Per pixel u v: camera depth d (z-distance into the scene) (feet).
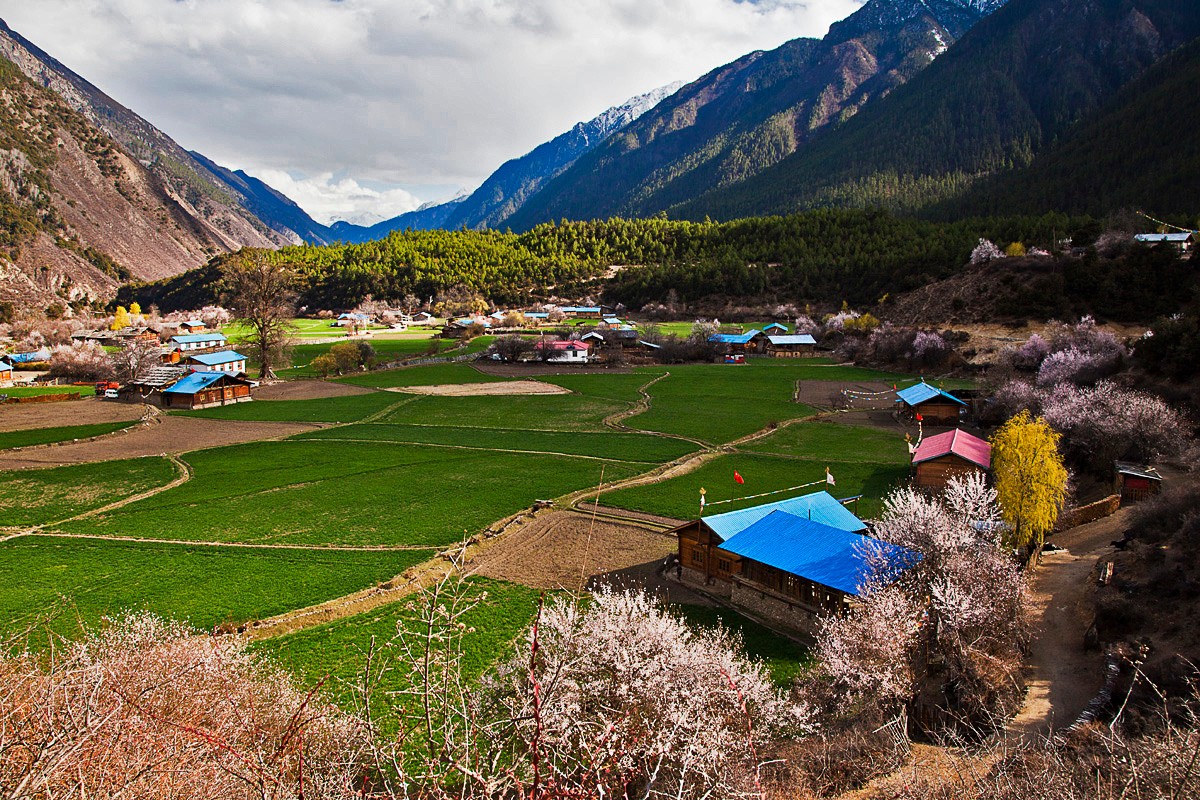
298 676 119.75
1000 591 120.06
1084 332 398.83
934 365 467.11
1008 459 166.30
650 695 81.51
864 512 208.74
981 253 615.16
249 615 144.87
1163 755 52.26
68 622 139.95
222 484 239.91
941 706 103.50
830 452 282.97
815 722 98.94
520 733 50.21
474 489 233.76
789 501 179.52
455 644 131.13
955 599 112.37
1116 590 133.49
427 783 44.32
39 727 44.73
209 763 46.32
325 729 67.92
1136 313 465.06
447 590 153.28
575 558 177.27
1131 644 114.93
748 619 146.41
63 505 217.77
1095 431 226.99
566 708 69.10
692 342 578.66
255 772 40.32
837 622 116.06
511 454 280.92
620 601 96.68
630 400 398.62
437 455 279.69
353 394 426.10
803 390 423.64
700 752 70.18
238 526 198.90
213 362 491.72
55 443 299.79
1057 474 163.53
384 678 117.08
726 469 259.39
